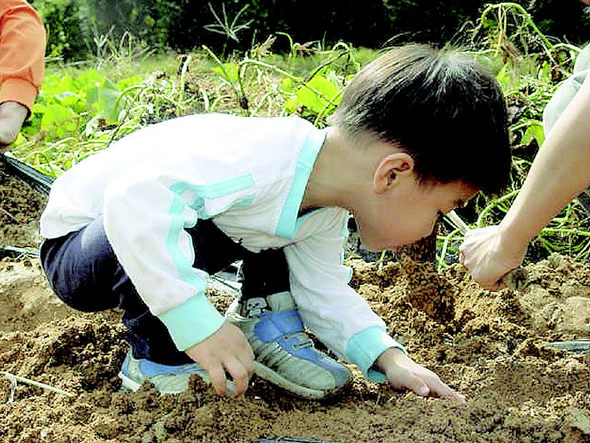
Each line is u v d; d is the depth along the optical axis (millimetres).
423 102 1557
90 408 1638
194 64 4352
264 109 3344
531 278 2232
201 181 1564
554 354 1860
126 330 1913
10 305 2133
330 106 2932
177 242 1527
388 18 7055
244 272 1869
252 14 7195
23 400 1689
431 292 2094
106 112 3510
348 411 1671
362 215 1667
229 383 1686
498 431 1538
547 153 1545
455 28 6746
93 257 1629
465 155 1569
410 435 1516
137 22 7188
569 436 1523
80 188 1735
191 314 1521
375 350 1764
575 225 2715
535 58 3248
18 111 2664
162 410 1593
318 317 1828
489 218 2824
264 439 1509
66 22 6875
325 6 7172
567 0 6211
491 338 1975
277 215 1619
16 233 2531
